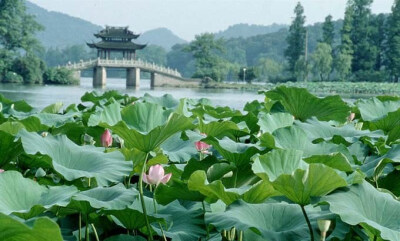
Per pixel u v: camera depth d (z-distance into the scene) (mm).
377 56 88125
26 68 70250
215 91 62031
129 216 2369
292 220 2203
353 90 61562
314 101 5383
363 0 85625
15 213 1977
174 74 74938
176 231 2381
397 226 2014
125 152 2877
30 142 2598
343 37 82312
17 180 2209
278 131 3240
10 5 76625
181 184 2461
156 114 3561
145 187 3244
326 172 1994
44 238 1538
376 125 4781
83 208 2287
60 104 6008
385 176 3041
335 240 2221
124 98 7027
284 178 2035
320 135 4137
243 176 2768
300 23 87000
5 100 6207
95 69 72375
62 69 71312
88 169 2619
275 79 87875
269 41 185250
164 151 3410
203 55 88938
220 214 2139
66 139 2816
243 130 3965
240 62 177375
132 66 71938
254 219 2156
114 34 78438
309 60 86375
